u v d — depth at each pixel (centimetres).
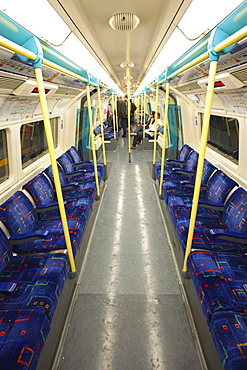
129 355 182
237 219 247
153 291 245
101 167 520
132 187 534
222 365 139
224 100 317
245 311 161
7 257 218
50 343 176
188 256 226
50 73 250
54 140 510
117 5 210
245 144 293
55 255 225
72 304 229
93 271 276
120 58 451
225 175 320
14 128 294
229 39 135
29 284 193
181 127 585
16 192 274
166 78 339
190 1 156
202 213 301
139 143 1052
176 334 198
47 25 164
